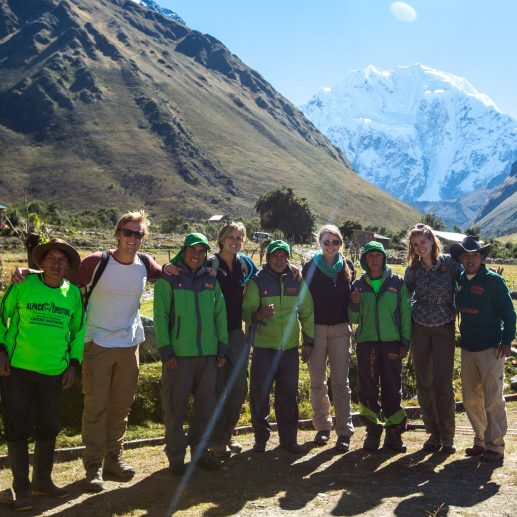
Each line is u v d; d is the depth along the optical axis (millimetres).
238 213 191000
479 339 7598
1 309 6211
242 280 7992
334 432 9039
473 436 8734
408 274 8102
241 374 7910
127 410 7148
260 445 8000
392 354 7957
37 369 6191
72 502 6297
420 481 6734
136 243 6949
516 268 55125
